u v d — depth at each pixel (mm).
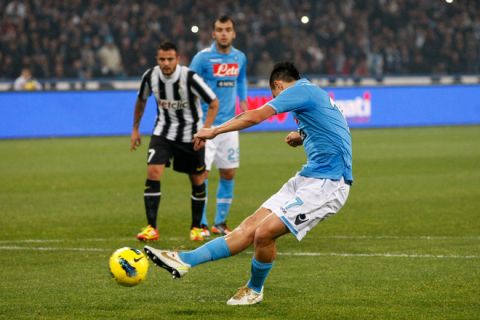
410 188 46531
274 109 20641
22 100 77875
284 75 21672
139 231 33906
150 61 100938
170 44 30875
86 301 21828
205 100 31719
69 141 74375
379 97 87812
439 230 33688
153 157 31531
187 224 35906
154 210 31484
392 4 112688
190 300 21922
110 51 99250
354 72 106938
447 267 26078
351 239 31703
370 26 110312
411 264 26609
